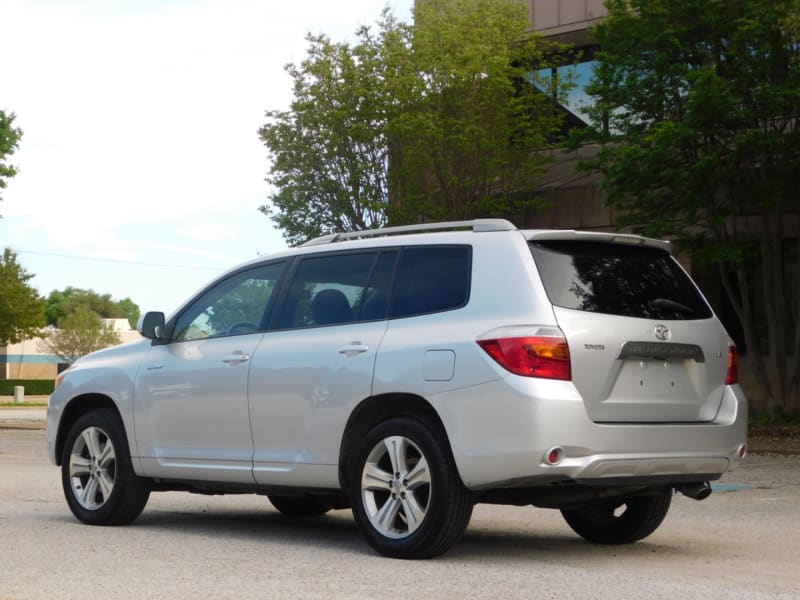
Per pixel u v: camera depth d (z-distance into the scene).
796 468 14.76
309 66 24.88
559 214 25.58
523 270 6.87
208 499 11.12
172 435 8.45
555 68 26.25
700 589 5.94
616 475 6.70
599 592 5.82
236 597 5.66
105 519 8.80
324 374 7.49
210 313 8.57
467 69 23.94
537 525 9.09
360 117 24.81
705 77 18.89
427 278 7.33
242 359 8.05
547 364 6.55
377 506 7.21
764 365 22.55
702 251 20.52
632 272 7.25
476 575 6.36
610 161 20.81
